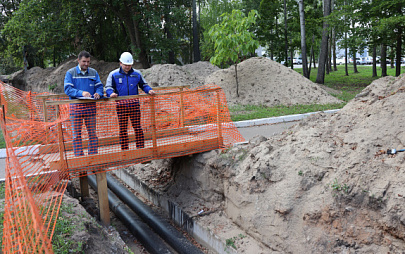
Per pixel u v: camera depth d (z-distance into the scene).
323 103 13.16
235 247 4.95
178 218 6.38
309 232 4.35
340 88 19.06
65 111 6.54
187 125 7.56
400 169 4.01
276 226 4.73
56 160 5.33
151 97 5.90
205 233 5.51
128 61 5.69
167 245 5.89
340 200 4.21
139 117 6.05
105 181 5.66
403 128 4.50
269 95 13.88
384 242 3.74
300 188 4.72
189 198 6.57
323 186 4.53
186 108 7.71
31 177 5.21
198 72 20.84
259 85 14.41
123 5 22.42
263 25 24.52
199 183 6.48
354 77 26.88
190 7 27.28
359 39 19.48
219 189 6.00
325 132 5.36
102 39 27.48
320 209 4.33
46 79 25.44
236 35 13.32
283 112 11.70
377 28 16.08
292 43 24.25
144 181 7.84
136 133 6.09
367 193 4.04
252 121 10.48
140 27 23.64
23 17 22.44
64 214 4.39
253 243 4.96
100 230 4.59
